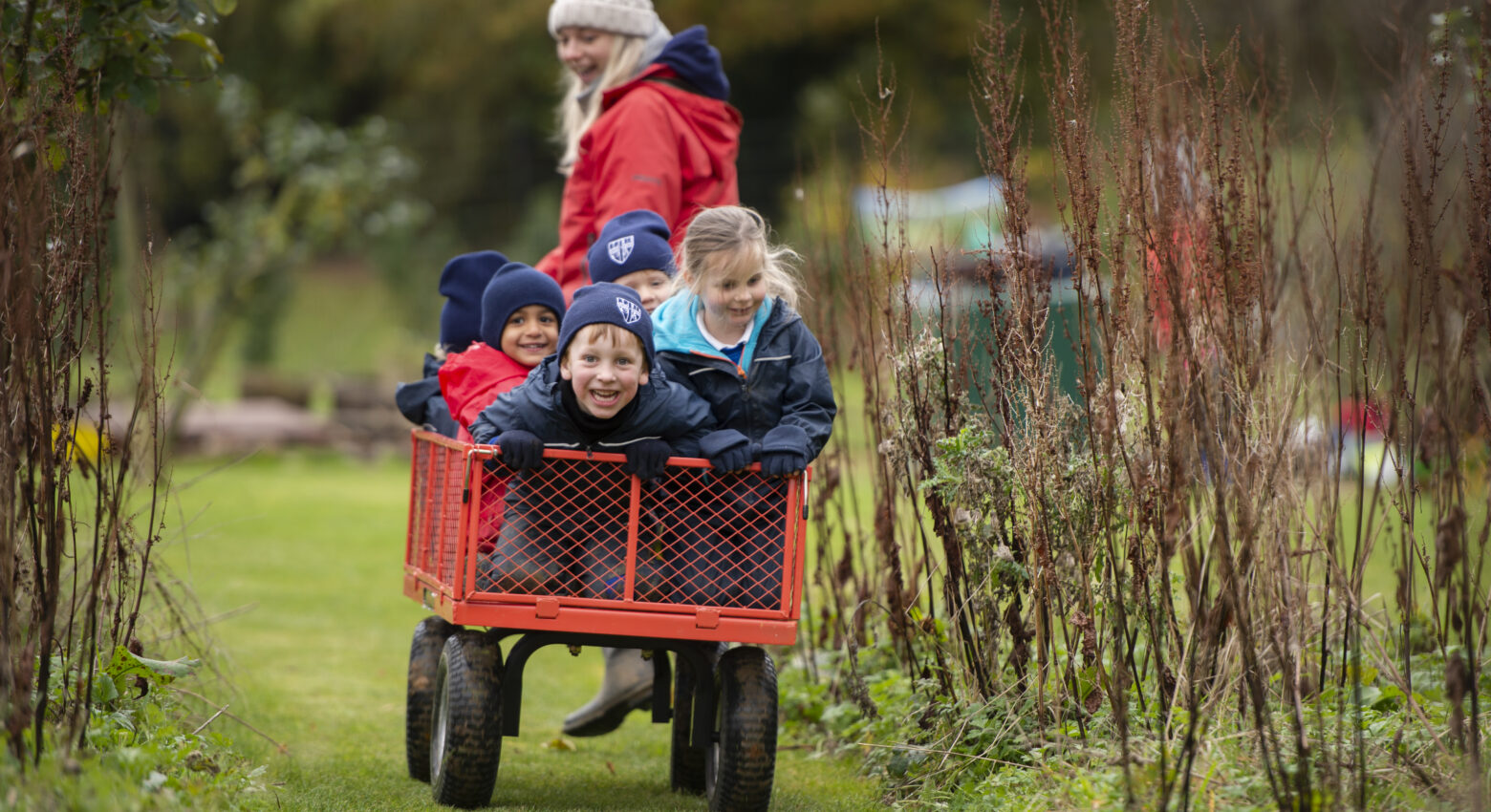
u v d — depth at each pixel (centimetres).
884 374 938
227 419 3247
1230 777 668
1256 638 746
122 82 883
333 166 3325
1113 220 747
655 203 970
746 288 783
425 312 4728
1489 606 709
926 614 897
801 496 746
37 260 670
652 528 762
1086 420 758
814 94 5650
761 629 738
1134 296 768
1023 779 736
